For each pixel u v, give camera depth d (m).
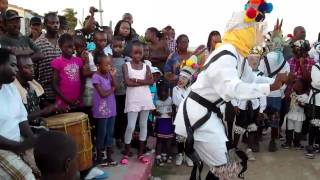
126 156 4.70
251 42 3.21
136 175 4.24
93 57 4.62
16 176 2.68
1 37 3.85
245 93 2.87
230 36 3.21
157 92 5.29
